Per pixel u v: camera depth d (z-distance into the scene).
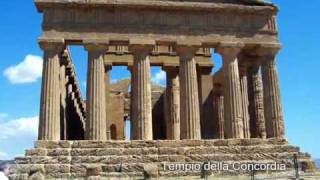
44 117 41.31
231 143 42.81
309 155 42.69
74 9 44.12
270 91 46.41
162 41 44.84
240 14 47.22
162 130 68.06
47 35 43.00
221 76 57.84
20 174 37.19
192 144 42.22
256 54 48.81
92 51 43.53
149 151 40.72
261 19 47.69
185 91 44.44
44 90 41.88
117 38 44.03
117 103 63.72
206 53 57.16
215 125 58.25
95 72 43.06
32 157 38.69
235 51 46.19
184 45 45.16
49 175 38.00
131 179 36.25
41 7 43.56
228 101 45.22
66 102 55.88
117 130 62.94
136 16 45.00
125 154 40.34
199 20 46.16
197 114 44.16
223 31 46.28
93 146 40.50
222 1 47.06
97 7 44.28
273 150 42.59
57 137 41.62
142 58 44.34
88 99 42.66
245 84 50.78
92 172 35.94
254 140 43.31
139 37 44.47
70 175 38.12
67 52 50.34
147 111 43.31
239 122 44.69
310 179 33.22
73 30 43.56
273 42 47.16
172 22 45.56
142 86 43.69
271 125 45.81
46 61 42.59
